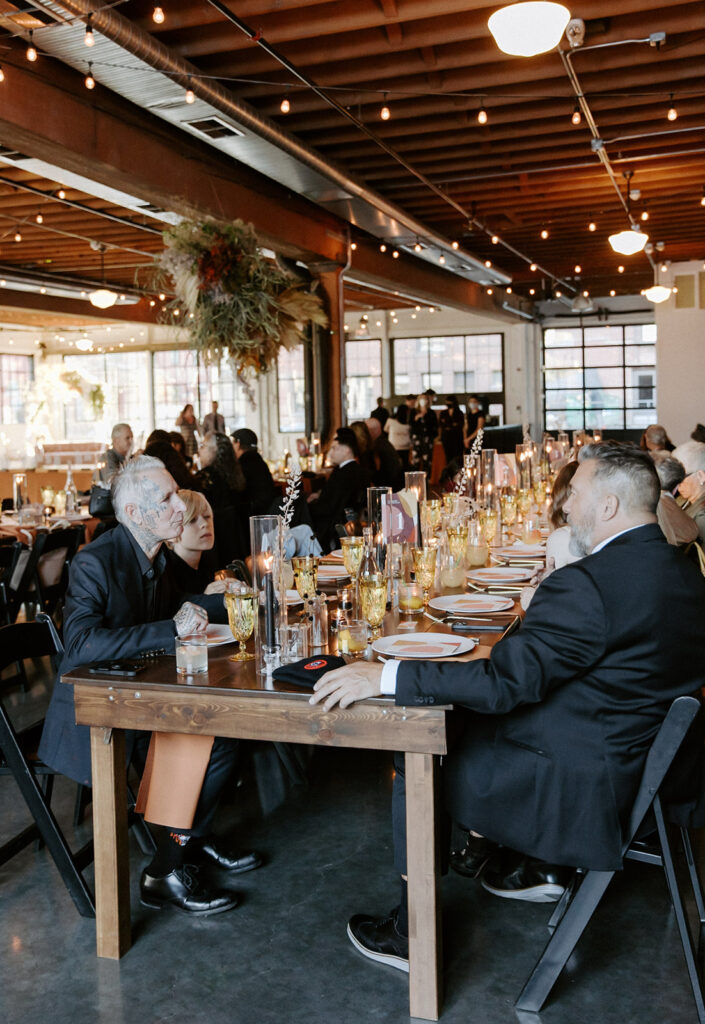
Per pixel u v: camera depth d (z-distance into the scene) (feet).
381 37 18.69
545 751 6.51
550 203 35.40
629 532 6.63
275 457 65.82
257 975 7.19
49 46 17.10
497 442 55.16
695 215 38.88
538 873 8.27
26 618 20.77
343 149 26.78
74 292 49.60
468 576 10.66
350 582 10.60
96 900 7.50
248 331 20.17
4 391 66.59
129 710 7.08
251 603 7.50
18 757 8.08
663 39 18.92
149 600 8.75
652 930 7.79
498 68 20.85
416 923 6.56
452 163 28.71
